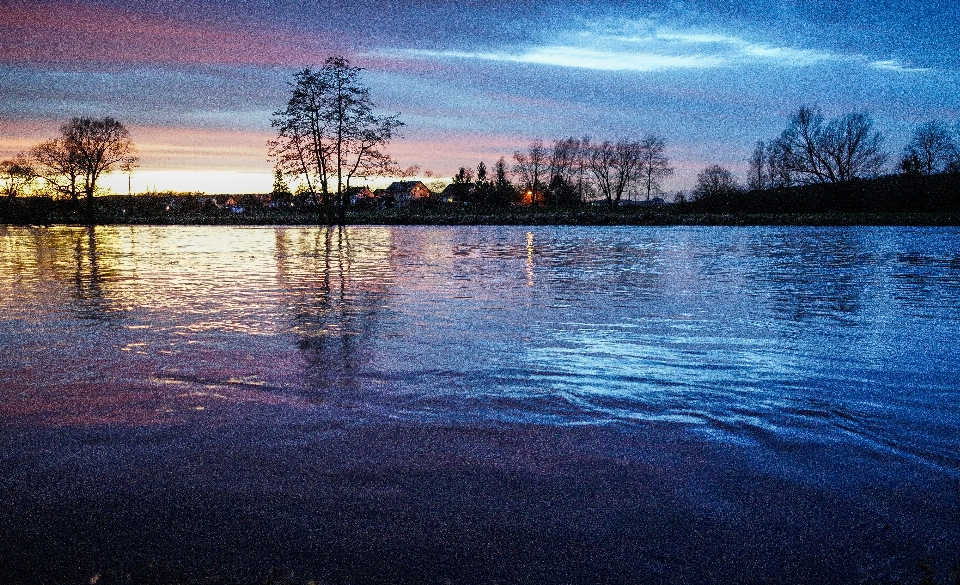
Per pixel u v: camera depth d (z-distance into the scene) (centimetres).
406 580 220
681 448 331
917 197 5753
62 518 260
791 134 6750
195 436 347
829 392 429
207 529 252
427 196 11050
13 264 1477
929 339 610
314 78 4178
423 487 287
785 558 232
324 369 490
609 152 9994
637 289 998
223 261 1556
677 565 228
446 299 885
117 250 1994
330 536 246
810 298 896
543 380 459
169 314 754
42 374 475
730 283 1077
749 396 420
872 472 301
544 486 288
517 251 1912
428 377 467
